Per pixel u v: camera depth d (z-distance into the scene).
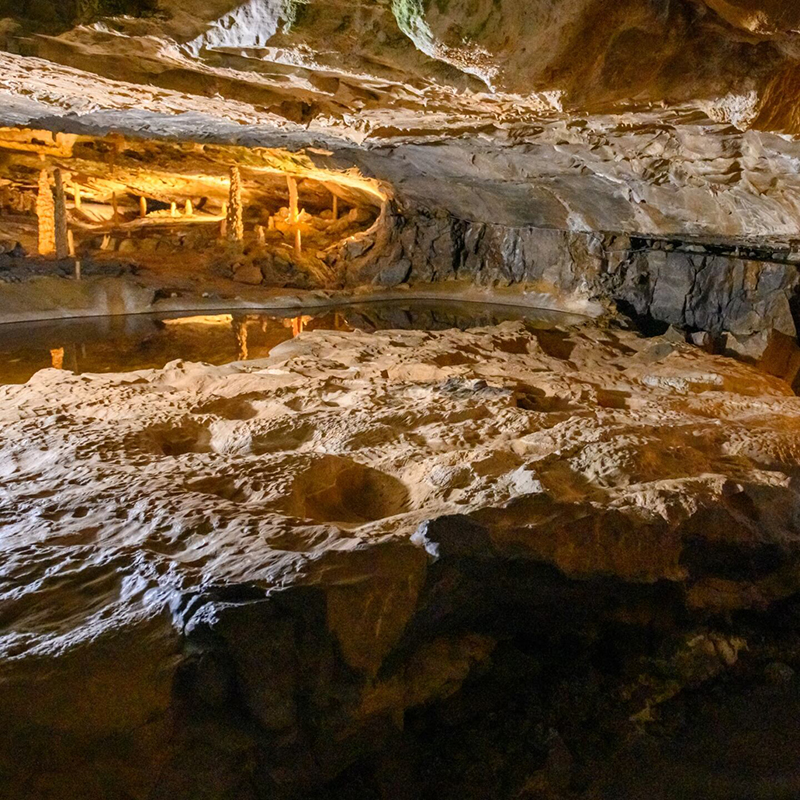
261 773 2.20
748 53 3.53
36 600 2.21
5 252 13.27
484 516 2.87
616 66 3.45
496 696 3.08
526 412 4.64
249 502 2.98
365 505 3.50
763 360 9.37
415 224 15.78
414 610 2.56
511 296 14.88
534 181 11.01
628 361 8.09
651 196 9.12
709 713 3.28
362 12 3.22
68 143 13.29
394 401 4.92
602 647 3.46
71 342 9.53
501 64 3.14
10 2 3.42
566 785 2.84
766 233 8.16
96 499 2.91
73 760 1.89
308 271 15.51
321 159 13.08
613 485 3.59
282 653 2.22
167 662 2.06
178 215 19.42
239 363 6.39
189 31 3.64
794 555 3.68
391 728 2.51
